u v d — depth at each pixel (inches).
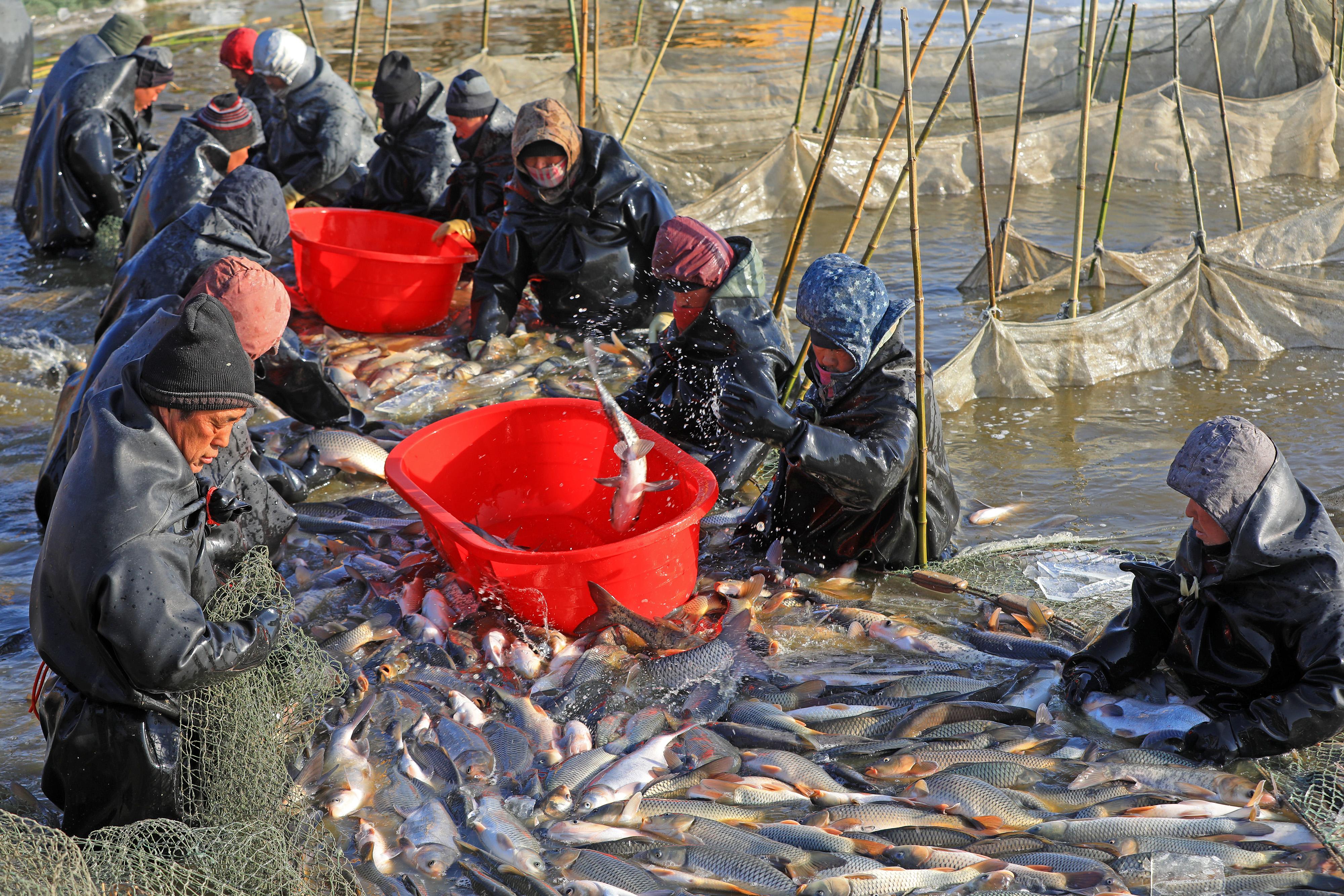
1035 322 285.7
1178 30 468.8
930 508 176.9
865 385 165.8
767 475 213.6
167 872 107.7
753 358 181.6
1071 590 172.1
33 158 338.3
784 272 209.6
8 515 200.2
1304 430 223.5
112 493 107.3
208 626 110.5
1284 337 264.2
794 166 374.6
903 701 146.8
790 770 132.3
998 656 156.7
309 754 137.4
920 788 128.3
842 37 370.9
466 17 680.4
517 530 197.2
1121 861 117.0
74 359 260.8
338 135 322.3
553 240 265.9
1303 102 395.5
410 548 189.6
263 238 208.5
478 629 164.2
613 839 121.7
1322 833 121.4
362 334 282.4
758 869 117.1
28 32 496.1
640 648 159.9
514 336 274.2
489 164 294.2
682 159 412.2
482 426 187.8
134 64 347.3
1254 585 127.0
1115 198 387.5
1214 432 125.6
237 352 113.7
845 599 173.2
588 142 258.1
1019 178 404.5
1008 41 487.8
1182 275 260.8
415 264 268.5
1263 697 130.8
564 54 550.3
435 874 119.3
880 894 112.9
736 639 155.7
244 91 352.5
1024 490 206.8
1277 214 362.9
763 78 467.2
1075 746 135.5
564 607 157.2
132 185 355.3
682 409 204.8
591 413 188.5
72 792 117.8
